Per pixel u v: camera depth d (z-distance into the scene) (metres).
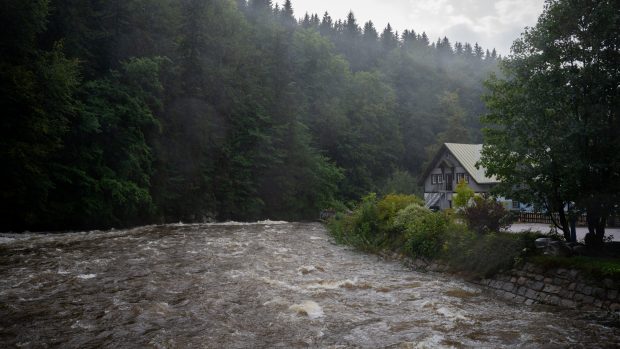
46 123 24.92
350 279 13.50
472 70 123.31
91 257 16.16
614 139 11.64
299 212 54.28
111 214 31.23
